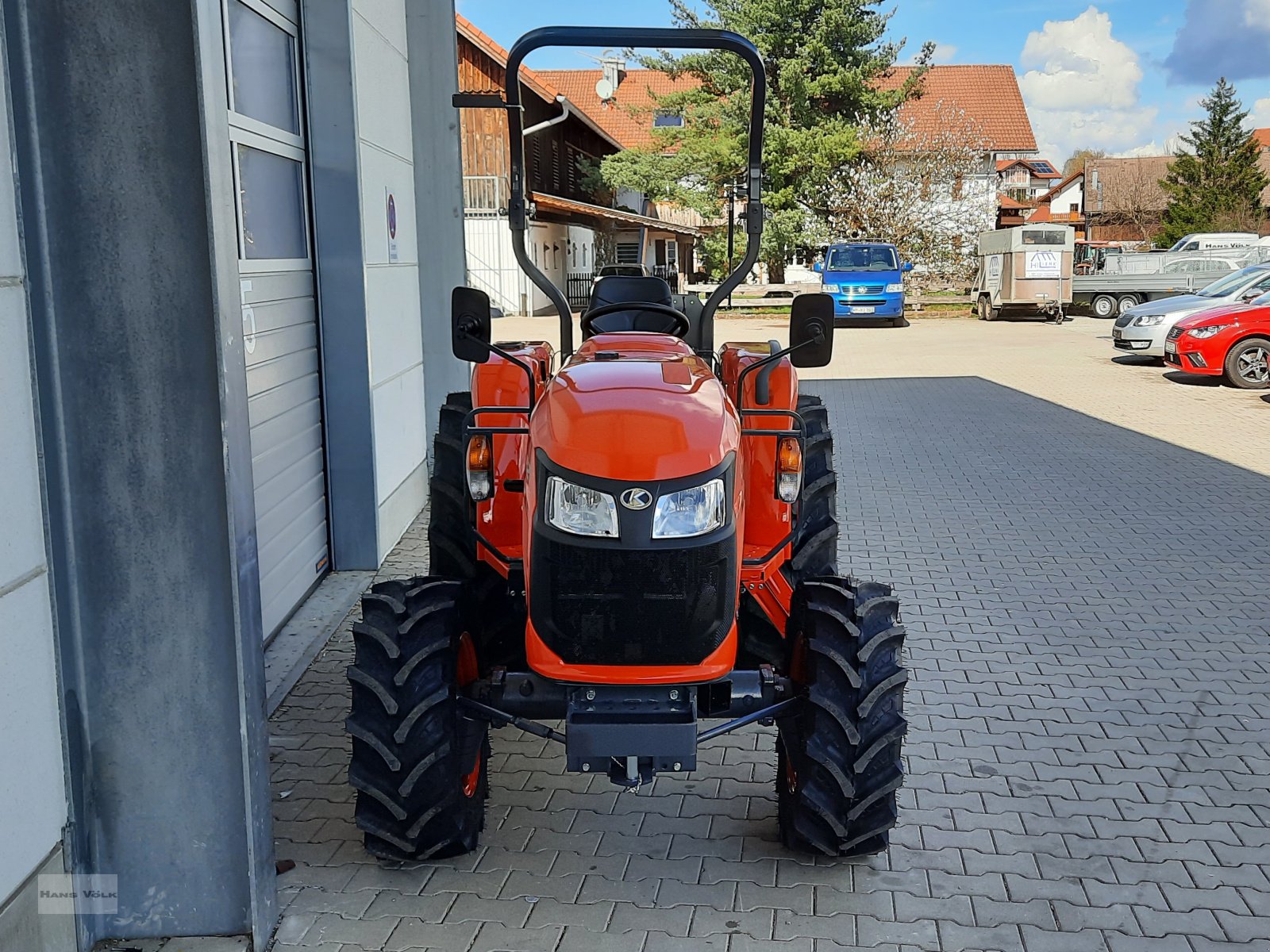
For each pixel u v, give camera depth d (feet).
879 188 117.29
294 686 17.79
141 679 10.79
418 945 11.35
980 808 14.08
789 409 14.24
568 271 120.26
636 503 10.84
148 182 10.22
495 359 15.28
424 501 29.55
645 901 12.11
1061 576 23.63
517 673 12.34
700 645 11.12
